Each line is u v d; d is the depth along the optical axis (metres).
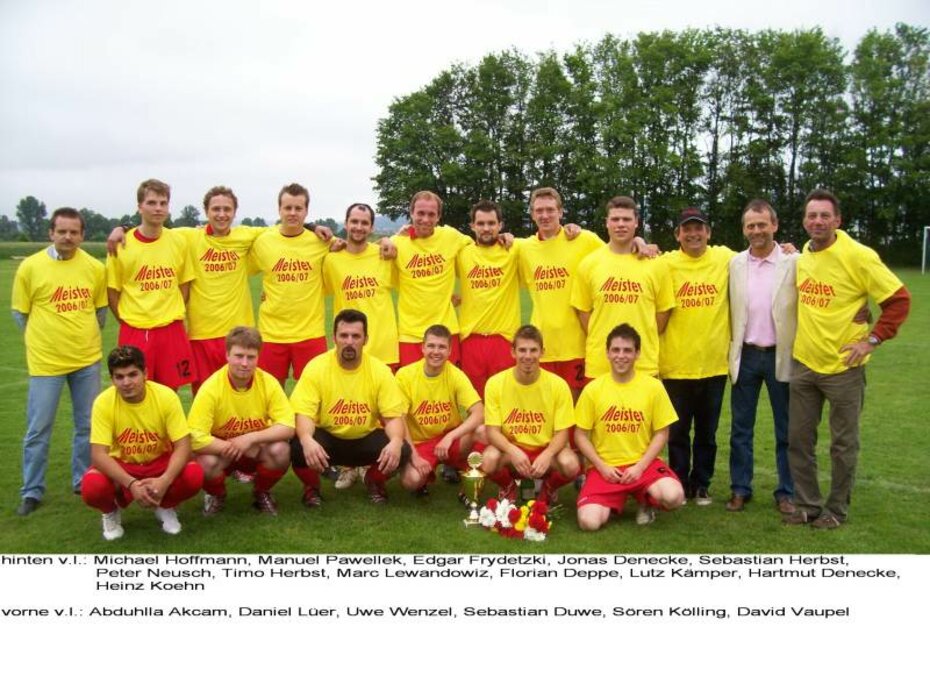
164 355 6.38
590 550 5.04
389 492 6.25
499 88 53.78
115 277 6.26
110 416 5.15
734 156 46.47
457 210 54.28
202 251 6.56
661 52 47.69
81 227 5.85
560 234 6.50
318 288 6.77
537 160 51.91
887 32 43.69
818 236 5.23
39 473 5.79
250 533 5.34
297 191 6.60
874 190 42.53
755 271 5.72
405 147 54.38
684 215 5.77
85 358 5.93
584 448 5.64
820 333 5.24
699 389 5.89
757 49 46.31
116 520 5.28
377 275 6.73
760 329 5.69
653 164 46.59
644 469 5.46
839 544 5.11
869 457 7.04
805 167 43.75
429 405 6.14
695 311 5.80
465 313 6.78
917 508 5.76
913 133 42.25
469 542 5.18
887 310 5.07
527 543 5.16
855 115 43.59
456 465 6.14
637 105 47.72
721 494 6.21
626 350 5.48
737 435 5.82
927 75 42.25
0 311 20.25
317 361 5.80
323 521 5.57
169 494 5.26
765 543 5.14
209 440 5.41
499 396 5.79
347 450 5.83
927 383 10.46
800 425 5.45
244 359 5.40
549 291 6.44
